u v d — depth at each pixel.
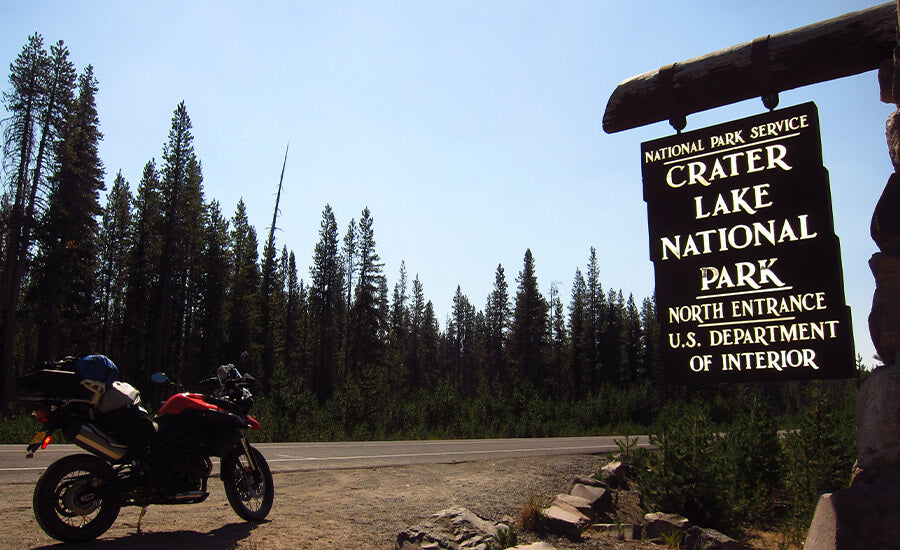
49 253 40.66
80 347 51.34
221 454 5.91
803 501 10.12
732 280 4.39
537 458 12.48
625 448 11.52
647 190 4.83
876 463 3.29
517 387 35.69
